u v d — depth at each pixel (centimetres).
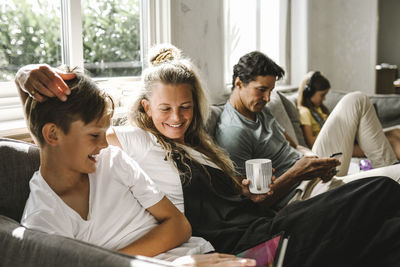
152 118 164
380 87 625
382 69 620
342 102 246
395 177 188
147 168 154
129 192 129
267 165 162
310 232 133
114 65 251
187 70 167
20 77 113
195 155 163
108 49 246
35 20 208
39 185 117
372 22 465
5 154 124
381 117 365
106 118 116
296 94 360
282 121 287
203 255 114
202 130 177
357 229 131
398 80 684
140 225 126
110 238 119
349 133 243
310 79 325
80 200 118
